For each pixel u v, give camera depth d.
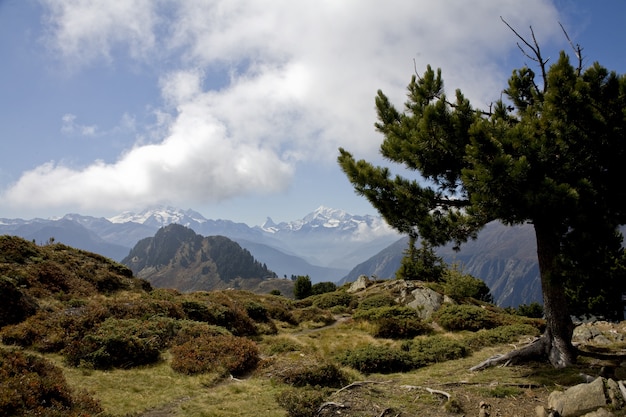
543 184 10.12
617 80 10.66
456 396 10.35
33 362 10.56
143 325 17.33
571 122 10.57
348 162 14.62
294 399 10.39
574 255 10.65
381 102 15.90
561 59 10.73
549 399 9.22
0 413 7.84
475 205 11.23
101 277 27.39
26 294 18.42
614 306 29.61
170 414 10.29
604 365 11.84
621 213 11.29
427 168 13.73
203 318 23.19
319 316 33.00
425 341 19.19
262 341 22.81
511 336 20.02
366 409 9.70
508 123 13.00
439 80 14.45
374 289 45.31
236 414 10.12
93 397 10.90
